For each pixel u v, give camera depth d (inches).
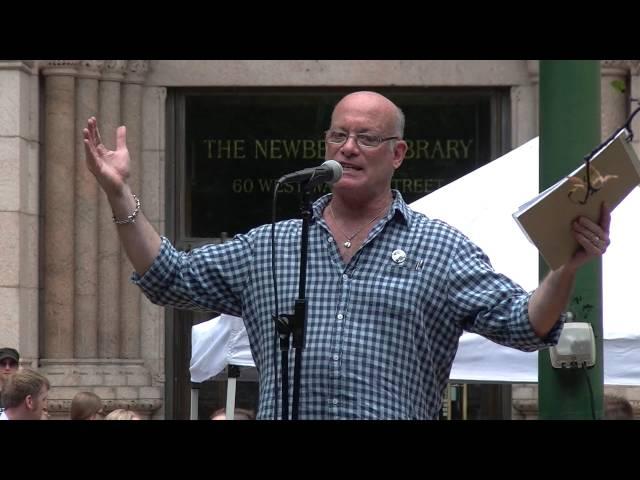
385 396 504.1
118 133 530.9
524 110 1781.5
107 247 1722.4
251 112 1815.9
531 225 467.8
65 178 1702.8
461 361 929.5
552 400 740.7
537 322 491.5
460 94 1807.3
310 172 521.0
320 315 515.2
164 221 1787.6
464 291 514.6
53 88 1702.8
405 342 510.9
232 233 1809.8
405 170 1812.3
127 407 1704.0
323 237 529.0
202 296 542.9
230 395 1151.0
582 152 734.5
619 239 971.3
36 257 1696.6
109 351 1724.9
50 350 1699.1
